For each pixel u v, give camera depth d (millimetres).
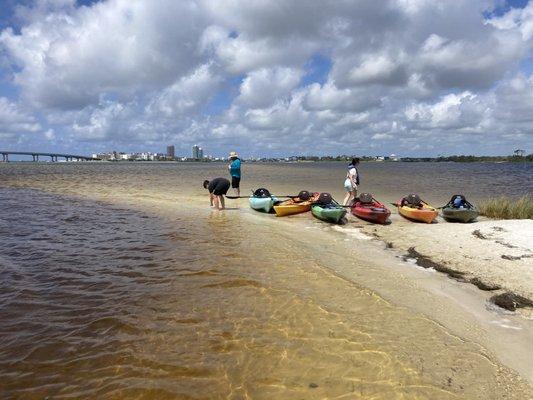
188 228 12266
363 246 10422
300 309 6289
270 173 48469
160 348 5086
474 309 6469
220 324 5746
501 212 14906
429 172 58094
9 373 4527
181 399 4137
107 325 5668
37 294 6750
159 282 7371
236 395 4203
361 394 4230
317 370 4656
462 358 4980
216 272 7961
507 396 4273
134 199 19672
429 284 7590
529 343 5410
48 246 9859
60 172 51281
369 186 28234
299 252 9578
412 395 4230
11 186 27250
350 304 6539
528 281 7504
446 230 11805
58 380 4414
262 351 5039
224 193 16250
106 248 9719
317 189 25016
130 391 4242
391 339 5410
